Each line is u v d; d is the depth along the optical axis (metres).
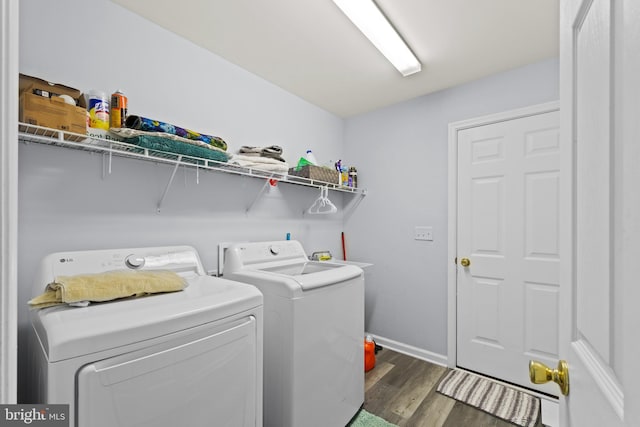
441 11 1.48
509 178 2.08
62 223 1.28
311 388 1.42
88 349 0.74
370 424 1.66
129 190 1.48
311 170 2.15
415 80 2.22
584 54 0.52
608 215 0.41
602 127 0.43
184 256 1.50
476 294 2.22
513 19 1.54
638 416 0.30
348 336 1.65
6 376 0.35
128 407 0.79
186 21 1.57
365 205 2.83
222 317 1.01
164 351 0.86
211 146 1.52
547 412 1.75
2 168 0.35
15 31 0.36
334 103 2.63
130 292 1.01
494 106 2.13
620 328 0.38
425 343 2.45
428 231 2.45
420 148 2.50
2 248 0.34
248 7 1.46
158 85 1.59
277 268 1.91
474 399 1.88
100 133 1.20
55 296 0.93
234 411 1.04
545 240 1.95
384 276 2.70
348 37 1.71
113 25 1.43
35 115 1.02
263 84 2.17
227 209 1.92
